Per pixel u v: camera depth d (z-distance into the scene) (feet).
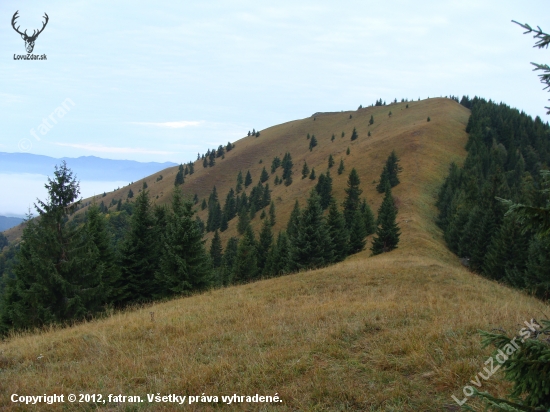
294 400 18.37
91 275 69.41
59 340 32.89
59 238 67.15
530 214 11.69
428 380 19.77
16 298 78.84
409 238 146.72
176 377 21.99
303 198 331.98
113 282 85.66
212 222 388.37
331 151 477.36
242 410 17.61
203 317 38.60
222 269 170.60
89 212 90.79
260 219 343.67
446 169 284.00
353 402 17.95
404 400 17.83
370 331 28.71
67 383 22.40
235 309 42.68
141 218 91.97
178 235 84.33
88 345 30.53
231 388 20.17
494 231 122.11
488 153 278.05
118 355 27.02
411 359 22.00
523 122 357.61
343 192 299.99
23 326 61.16
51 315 61.00
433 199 232.94
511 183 240.32
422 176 263.70
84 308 63.87
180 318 38.93
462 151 326.03
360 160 344.08
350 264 76.59
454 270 68.18
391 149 337.52
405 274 60.95
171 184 622.95
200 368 22.86
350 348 25.25
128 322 38.93
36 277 62.80
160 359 25.38
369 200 257.55
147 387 21.15
